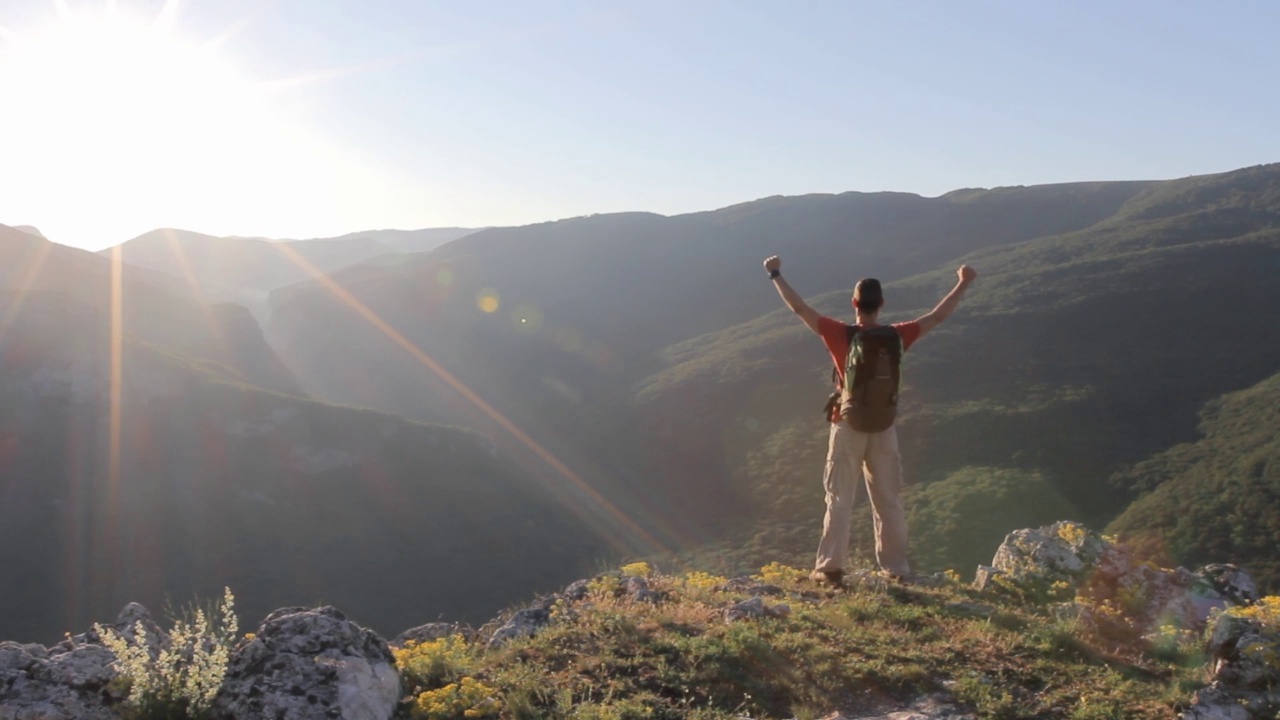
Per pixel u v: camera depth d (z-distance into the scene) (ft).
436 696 13.56
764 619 17.02
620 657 15.31
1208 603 19.15
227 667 13.92
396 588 196.03
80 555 186.80
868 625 17.26
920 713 13.82
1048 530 21.77
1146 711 13.67
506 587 199.31
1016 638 16.47
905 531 20.31
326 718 12.80
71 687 13.69
